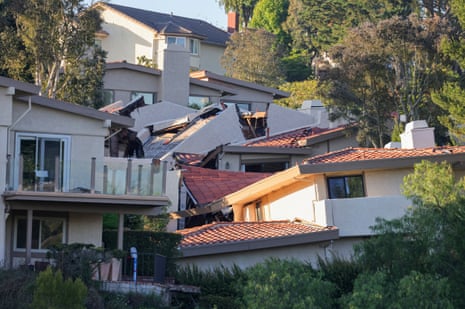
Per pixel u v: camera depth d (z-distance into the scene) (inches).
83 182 2871.6
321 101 5561.0
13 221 2923.2
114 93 5693.9
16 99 2962.6
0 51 4931.1
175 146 4869.6
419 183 2407.7
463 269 2201.0
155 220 3489.2
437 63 5004.9
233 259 3090.6
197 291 2689.5
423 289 2052.2
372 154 3393.2
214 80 6038.4
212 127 4968.0
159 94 5802.2
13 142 2960.1
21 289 2415.1
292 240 3100.4
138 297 2586.1
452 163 3267.7
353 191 3329.2
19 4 4854.8
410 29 4977.9
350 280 2667.3
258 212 3777.1
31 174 2834.6
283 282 2180.1
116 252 2689.5
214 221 4035.4
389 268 2251.5
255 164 4699.8
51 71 4936.0
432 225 2242.9
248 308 2176.4
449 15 6865.2
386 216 3181.6
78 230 2965.1
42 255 2920.8
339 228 3179.1
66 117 3046.3
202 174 4212.6
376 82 5019.7
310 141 4763.8
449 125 4749.0
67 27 4909.0
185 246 3038.9
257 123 5295.3
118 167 2906.0
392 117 5049.2
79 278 2303.2
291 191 3516.2
